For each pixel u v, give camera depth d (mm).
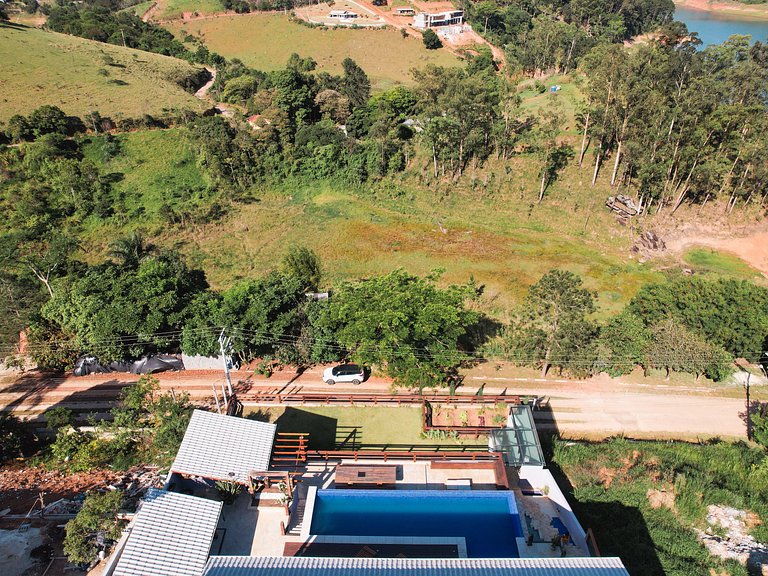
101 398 43719
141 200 72375
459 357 41156
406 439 39000
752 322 46062
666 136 70250
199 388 44531
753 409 44406
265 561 22609
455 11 166375
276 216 72250
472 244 65750
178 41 156750
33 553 28797
